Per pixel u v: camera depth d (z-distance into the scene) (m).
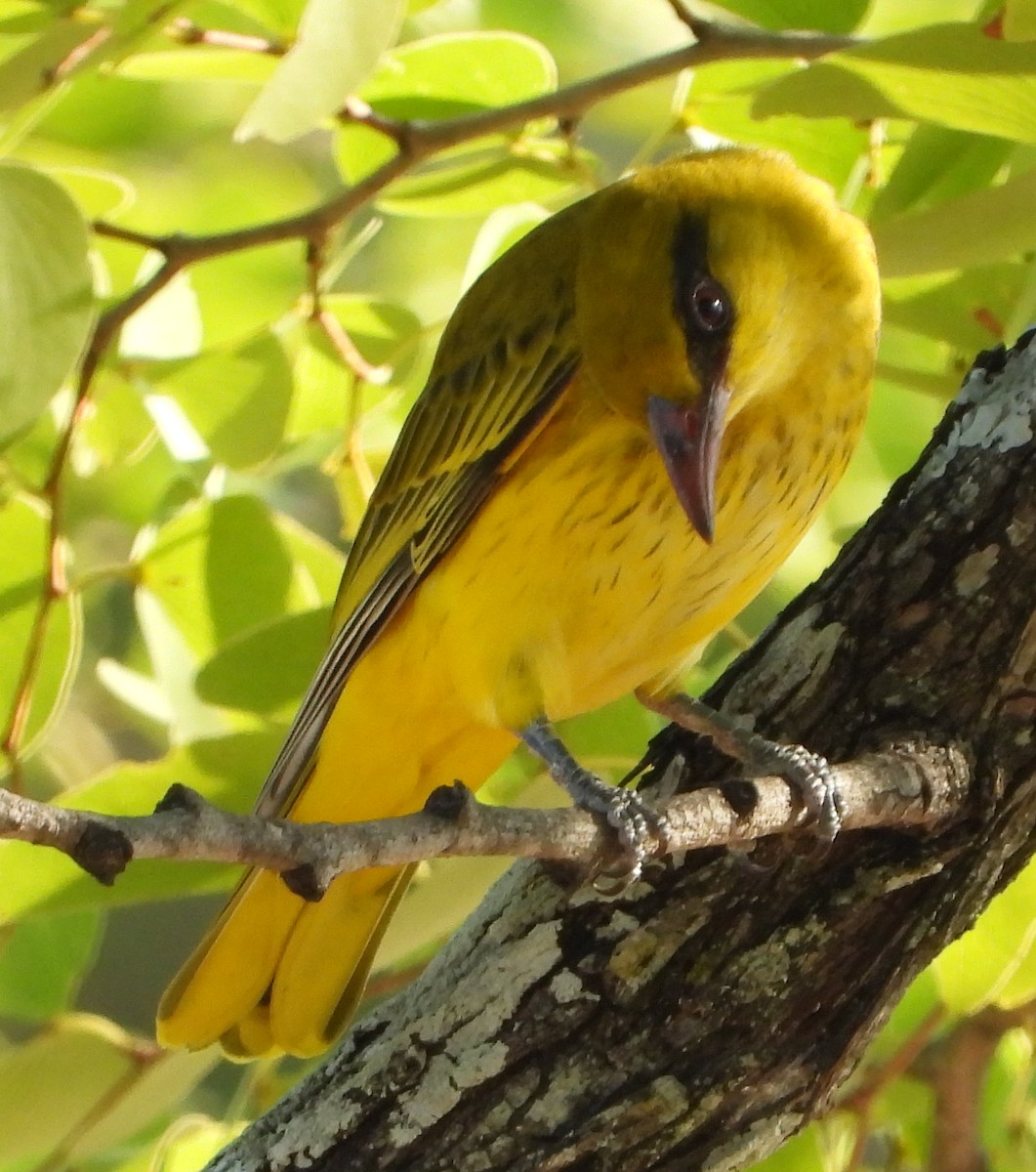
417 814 4.36
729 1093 4.44
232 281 4.55
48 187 4.43
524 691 4.46
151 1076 4.51
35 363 4.42
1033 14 4.42
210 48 4.50
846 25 4.52
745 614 4.62
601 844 4.42
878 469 4.62
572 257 4.49
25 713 4.49
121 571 4.53
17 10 4.48
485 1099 4.44
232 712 4.52
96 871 4.31
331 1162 4.44
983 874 4.45
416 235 4.64
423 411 4.51
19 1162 4.54
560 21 4.67
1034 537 4.45
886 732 4.45
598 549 4.46
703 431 4.46
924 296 4.52
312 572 4.54
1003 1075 4.59
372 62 4.42
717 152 4.50
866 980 4.44
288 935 4.50
